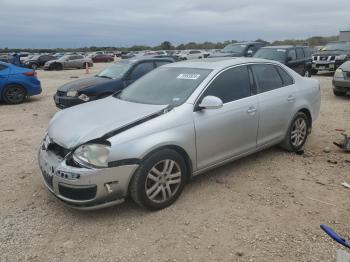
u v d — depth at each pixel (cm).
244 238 354
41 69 3575
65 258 330
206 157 446
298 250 334
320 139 675
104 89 863
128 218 393
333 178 491
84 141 371
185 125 414
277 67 563
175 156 406
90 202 367
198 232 365
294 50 1579
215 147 453
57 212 410
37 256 333
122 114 418
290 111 559
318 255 326
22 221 392
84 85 876
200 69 488
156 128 393
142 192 386
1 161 579
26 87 1190
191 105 429
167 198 411
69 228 378
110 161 362
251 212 402
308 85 605
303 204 420
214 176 500
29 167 549
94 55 5044
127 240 354
